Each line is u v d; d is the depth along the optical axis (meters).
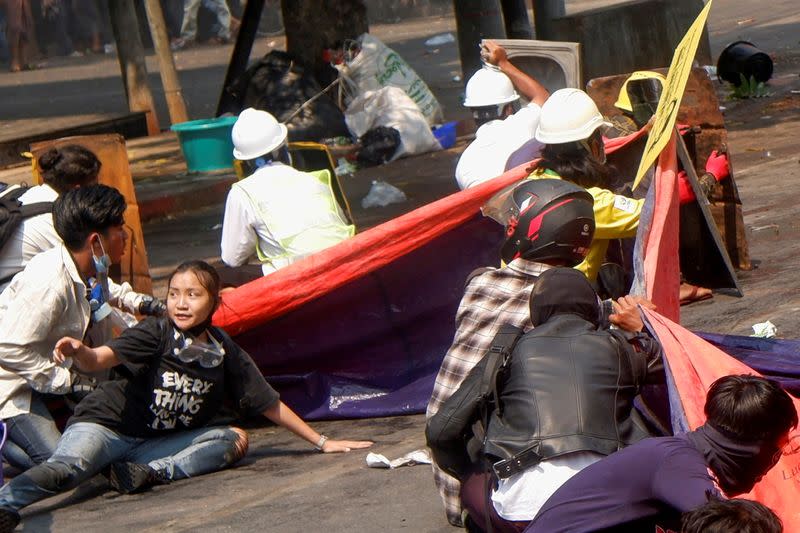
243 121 8.66
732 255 9.60
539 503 4.57
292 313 7.80
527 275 5.61
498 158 8.85
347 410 7.79
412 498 6.10
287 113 19.48
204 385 6.73
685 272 9.02
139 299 7.36
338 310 7.84
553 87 12.07
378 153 18.06
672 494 3.96
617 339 4.87
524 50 12.06
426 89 20.02
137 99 24.91
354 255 7.57
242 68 20.95
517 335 4.98
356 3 20.30
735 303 8.74
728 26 32.88
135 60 24.80
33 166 8.69
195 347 6.62
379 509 5.99
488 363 4.88
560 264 5.62
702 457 4.07
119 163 8.84
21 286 6.73
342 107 19.72
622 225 6.77
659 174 6.65
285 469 6.89
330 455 7.05
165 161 20.58
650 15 22.66
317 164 9.69
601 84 9.28
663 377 5.11
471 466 5.17
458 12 22.11
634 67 22.64
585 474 4.27
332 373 7.96
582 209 5.61
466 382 5.05
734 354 5.90
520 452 4.63
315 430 7.64
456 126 19.88
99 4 47.12
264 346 7.87
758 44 27.94
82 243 6.84
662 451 4.09
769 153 15.09
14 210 7.39
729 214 9.51
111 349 6.44
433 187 16.00
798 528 4.58
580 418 4.64
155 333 6.57
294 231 8.23
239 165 8.77
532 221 5.61
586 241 5.63
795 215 11.49
